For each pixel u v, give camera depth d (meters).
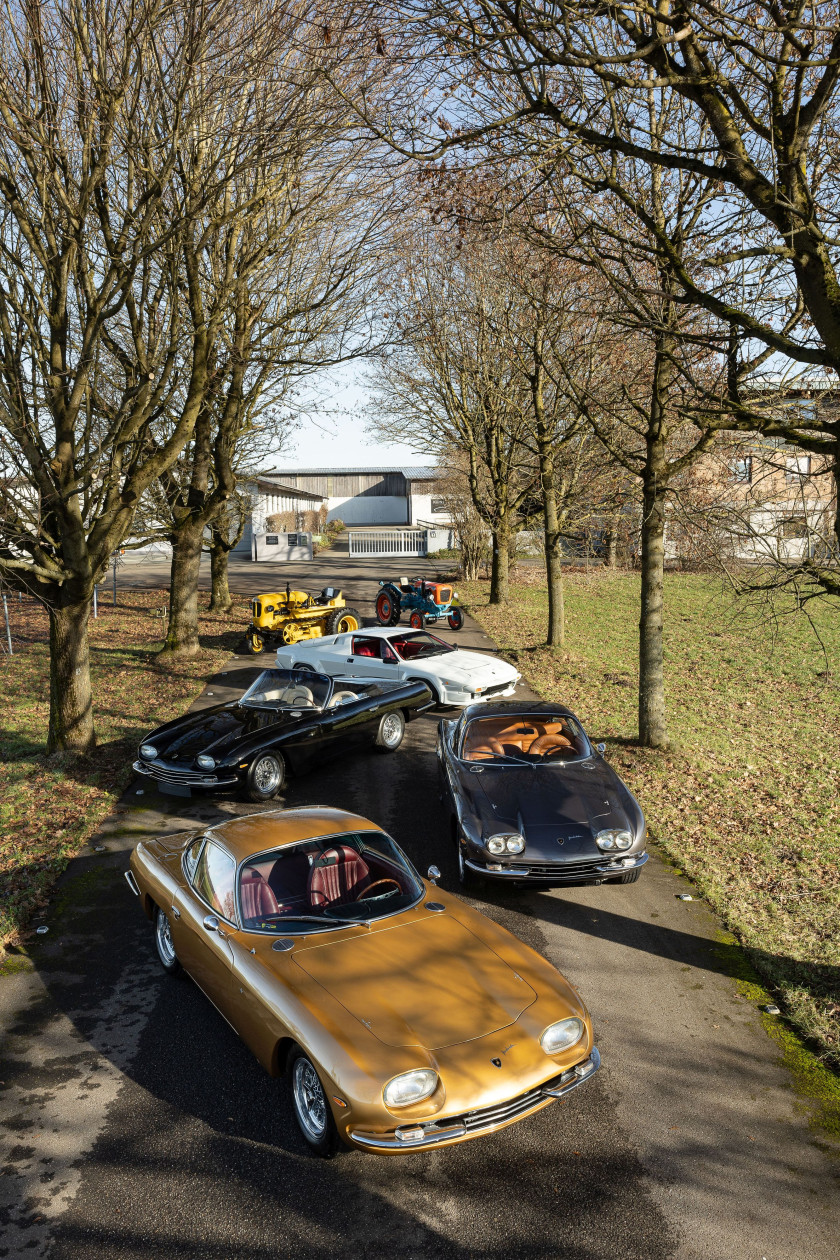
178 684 15.63
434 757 11.48
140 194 10.21
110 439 10.23
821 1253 3.46
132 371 11.17
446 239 13.16
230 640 21.11
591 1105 4.46
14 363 9.41
